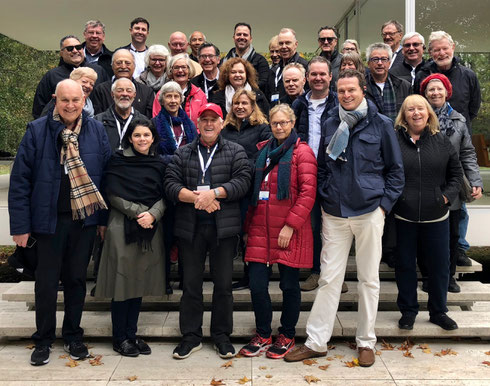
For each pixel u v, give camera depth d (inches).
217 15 383.6
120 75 187.5
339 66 199.6
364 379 135.0
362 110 140.1
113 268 143.1
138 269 145.0
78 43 201.5
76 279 144.9
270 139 151.8
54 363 144.2
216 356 148.9
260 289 147.3
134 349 148.8
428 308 161.0
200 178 146.1
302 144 147.1
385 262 194.7
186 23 409.1
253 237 147.6
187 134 172.9
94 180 142.4
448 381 134.3
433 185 147.3
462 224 191.9
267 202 146.0
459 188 151.0
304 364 143.6
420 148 146.9
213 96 194.7
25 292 176.4
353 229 142.3
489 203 225.8
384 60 179.5
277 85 209.3
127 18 391.2
